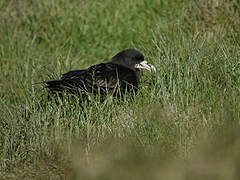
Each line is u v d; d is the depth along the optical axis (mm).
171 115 10328
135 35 17250
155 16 17578
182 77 11711
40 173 9547
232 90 10875
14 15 19016
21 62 16453
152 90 11695
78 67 16344
